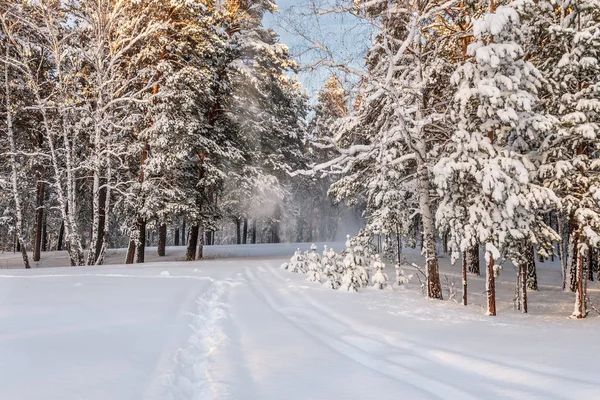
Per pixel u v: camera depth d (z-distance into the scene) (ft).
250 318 26.18
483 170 32.71
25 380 13.50
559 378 14.98
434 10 37.35
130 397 12.71
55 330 20.45
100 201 99.86
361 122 45.57
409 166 54.13
